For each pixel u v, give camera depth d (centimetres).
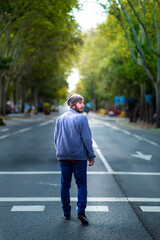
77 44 3469
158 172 829
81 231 423
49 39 3409
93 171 838
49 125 2866
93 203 548
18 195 597
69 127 451
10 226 441
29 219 469
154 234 414
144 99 3281
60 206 532
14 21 2389
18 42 3328
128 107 4184
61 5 1994
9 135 1891
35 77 5369
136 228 435
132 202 555
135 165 930
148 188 655
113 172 826
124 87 3969
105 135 1925
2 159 1027
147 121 3069
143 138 1769
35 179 738
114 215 486
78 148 450
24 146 1366
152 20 2088
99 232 420
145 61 2395
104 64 4072
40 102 9306
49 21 2447
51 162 973
